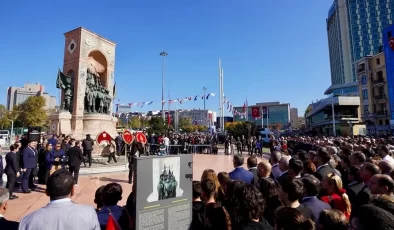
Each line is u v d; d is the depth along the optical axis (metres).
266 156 22.36
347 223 2.42
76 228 2.20
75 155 9.68
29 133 11.90
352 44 101.31
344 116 58.53
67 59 19.08
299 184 3.12
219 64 36.81
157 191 2.65
